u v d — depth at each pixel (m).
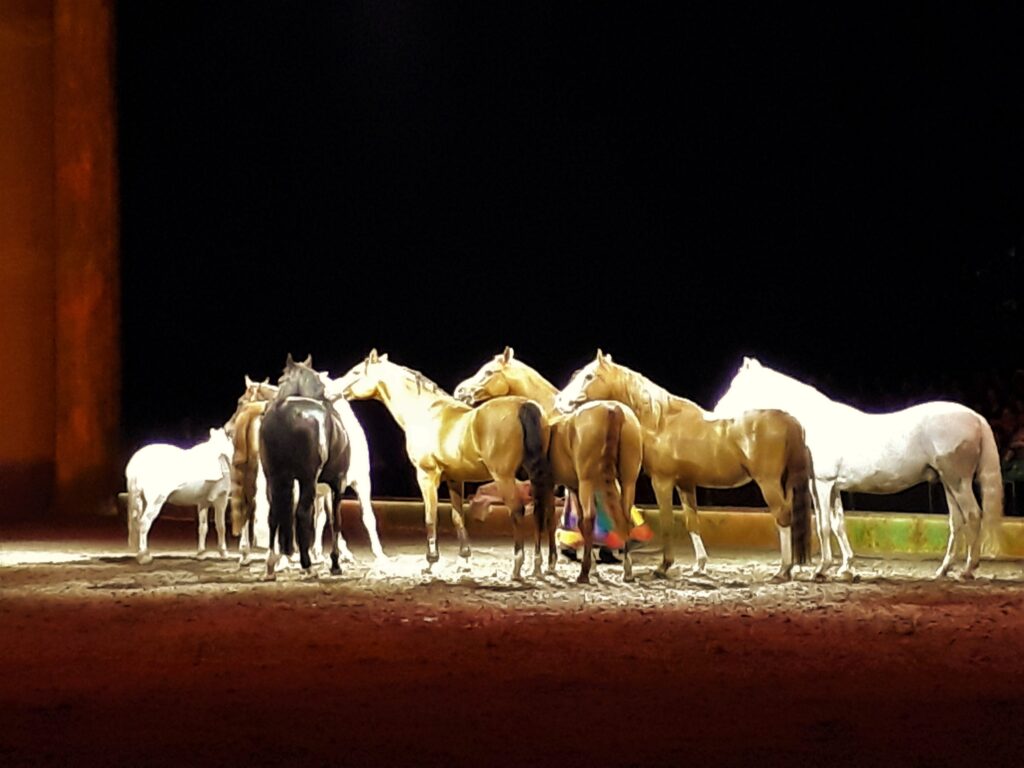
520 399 14.98
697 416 14.93
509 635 10.98
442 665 9.72
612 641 10.67
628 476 14.55
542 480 14.73
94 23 26.62
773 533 19.00
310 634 11.13
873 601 12.92
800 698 8.55
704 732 7.66
